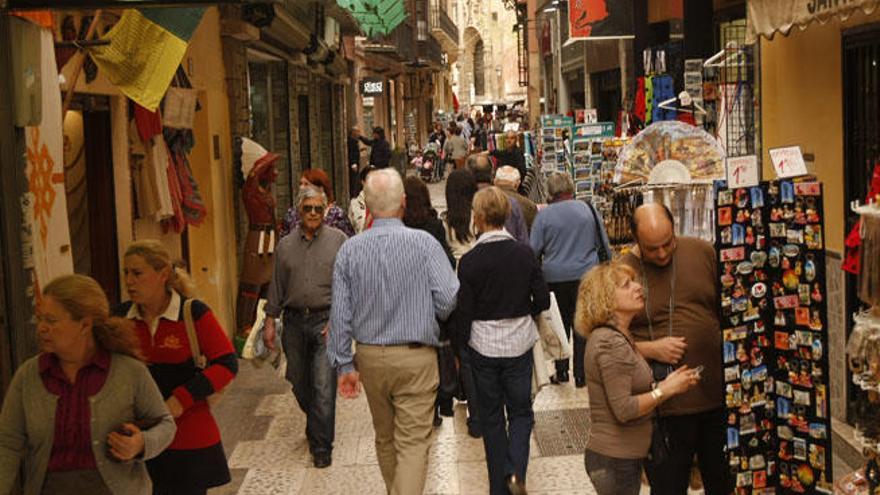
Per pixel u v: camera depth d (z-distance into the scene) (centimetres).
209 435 547
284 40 1680
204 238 1232
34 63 607
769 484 598
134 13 759
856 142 860
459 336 693
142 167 995
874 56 825
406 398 650
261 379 1124
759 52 1081
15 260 593
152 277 530
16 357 590
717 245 578
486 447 705
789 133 995
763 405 593
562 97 3266
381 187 654
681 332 570
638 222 563
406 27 4112
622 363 511
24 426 446
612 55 2442
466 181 927
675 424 571
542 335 742
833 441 802
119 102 928
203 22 1218
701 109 1296
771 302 588
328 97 2530
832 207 888
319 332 820
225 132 1318
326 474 809
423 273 646
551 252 970
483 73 8038
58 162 680
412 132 5128
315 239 824
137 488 459
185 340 538
